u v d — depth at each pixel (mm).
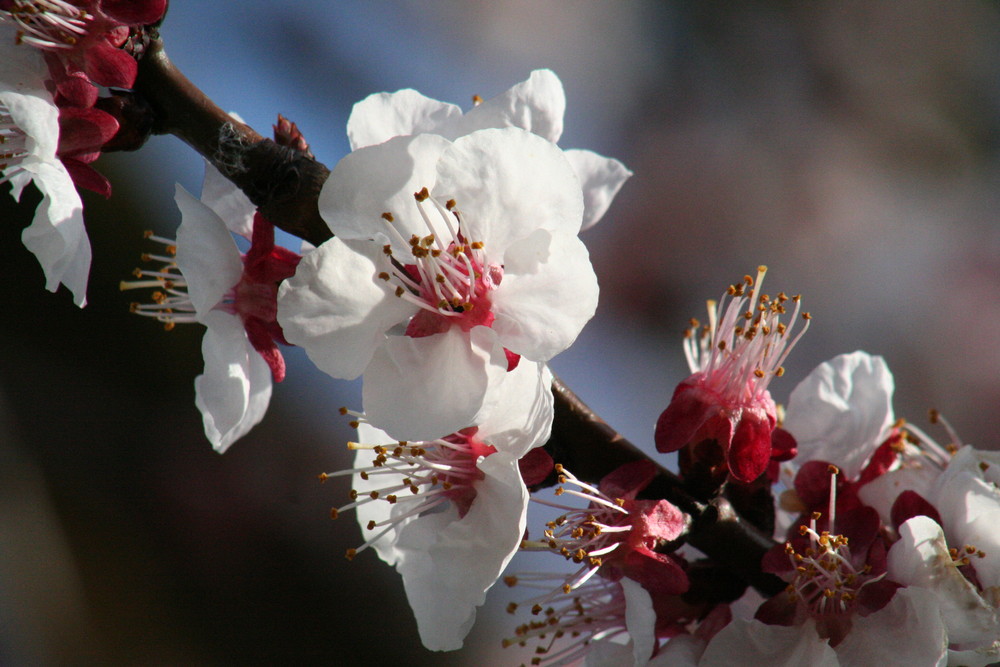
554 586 626
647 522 612
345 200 603
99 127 612
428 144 602
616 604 625
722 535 617
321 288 604
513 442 607
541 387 604
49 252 609
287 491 797
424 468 614
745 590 622
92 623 697
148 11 613
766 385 619
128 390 769
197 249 615
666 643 618
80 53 612
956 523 619
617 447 617
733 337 622
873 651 611
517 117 617
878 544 617
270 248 620
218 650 722
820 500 629
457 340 605
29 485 708
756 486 622
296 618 755
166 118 616
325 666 746
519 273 604
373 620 775
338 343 604
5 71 610
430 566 614
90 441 745
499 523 607
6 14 611
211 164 625
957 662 612
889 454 634
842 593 614
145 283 631
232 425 617
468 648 796
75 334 765
